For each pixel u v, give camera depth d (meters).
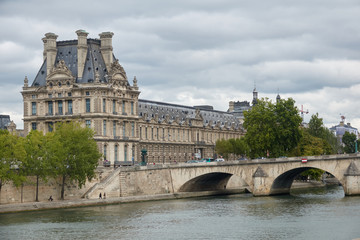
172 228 132.75
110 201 176.75
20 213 154.00
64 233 127.19
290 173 198.38
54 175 167.88
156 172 198.88
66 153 170.25
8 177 154.12
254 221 140.00
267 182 195.62
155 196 191.50
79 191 180.75
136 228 132.88
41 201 168.88
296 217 144.12
